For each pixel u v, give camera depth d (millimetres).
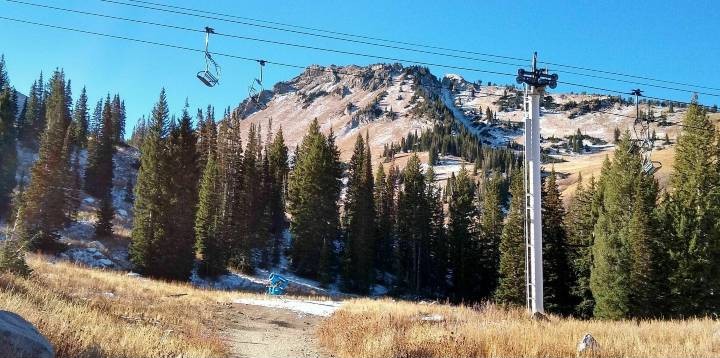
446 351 12992
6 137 69062
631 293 41031
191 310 22938
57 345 8297
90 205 72688
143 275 48938
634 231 41281
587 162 186875
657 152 153000
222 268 56500
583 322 19266
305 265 63906
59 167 51625
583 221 56594
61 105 91125
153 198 50156
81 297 19344
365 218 65250
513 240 52969
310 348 16906
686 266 39594
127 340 10359
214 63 16828
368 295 63125
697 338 12961
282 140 83938
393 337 14984
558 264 53406
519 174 55250
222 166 65500
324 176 64500
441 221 75000
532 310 20297
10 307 11000
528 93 21047
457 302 67188
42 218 48844
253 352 15297
